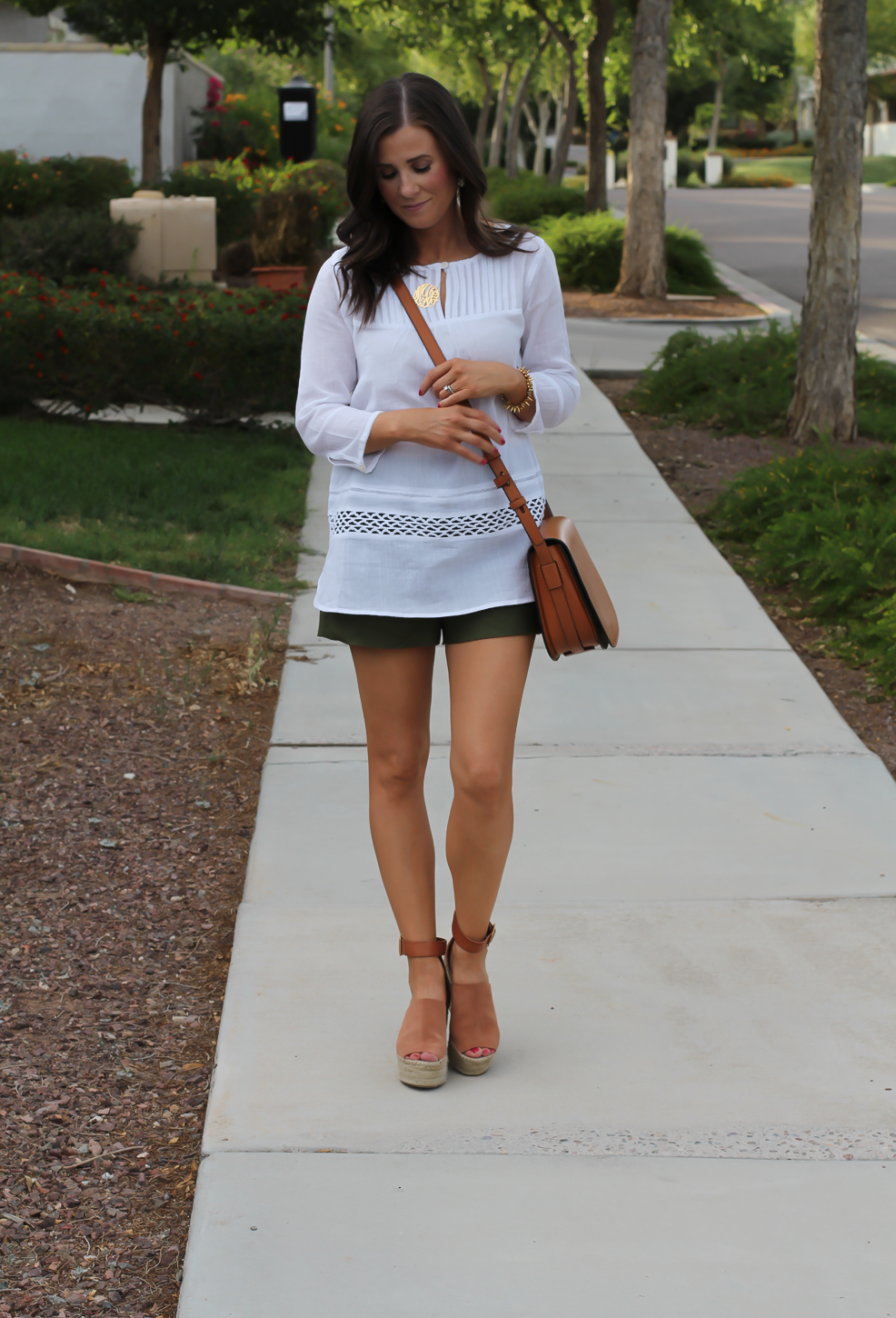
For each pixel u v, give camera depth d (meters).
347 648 5.55
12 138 26.75
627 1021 2.97
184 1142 2.62
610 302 18.19
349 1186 2.42
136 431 9.16
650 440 9.83
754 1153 2.52
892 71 73.00
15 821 3.98
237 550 6.68
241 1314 2.13
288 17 23.22
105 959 3.29
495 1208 2.37
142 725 4.71
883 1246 2.29
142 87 26.53
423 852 2.77
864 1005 3.04
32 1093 2.73
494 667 2.57
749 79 80.56
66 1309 2.20
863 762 4.50
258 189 21.22
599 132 23.70
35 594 5.79
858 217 9.28
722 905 3.51
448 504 2.53
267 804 4.11
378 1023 2.95
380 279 2.54
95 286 11.94
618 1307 2.15
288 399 9.16
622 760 4.49
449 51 37.81
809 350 9.51
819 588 6.30
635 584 6.50
